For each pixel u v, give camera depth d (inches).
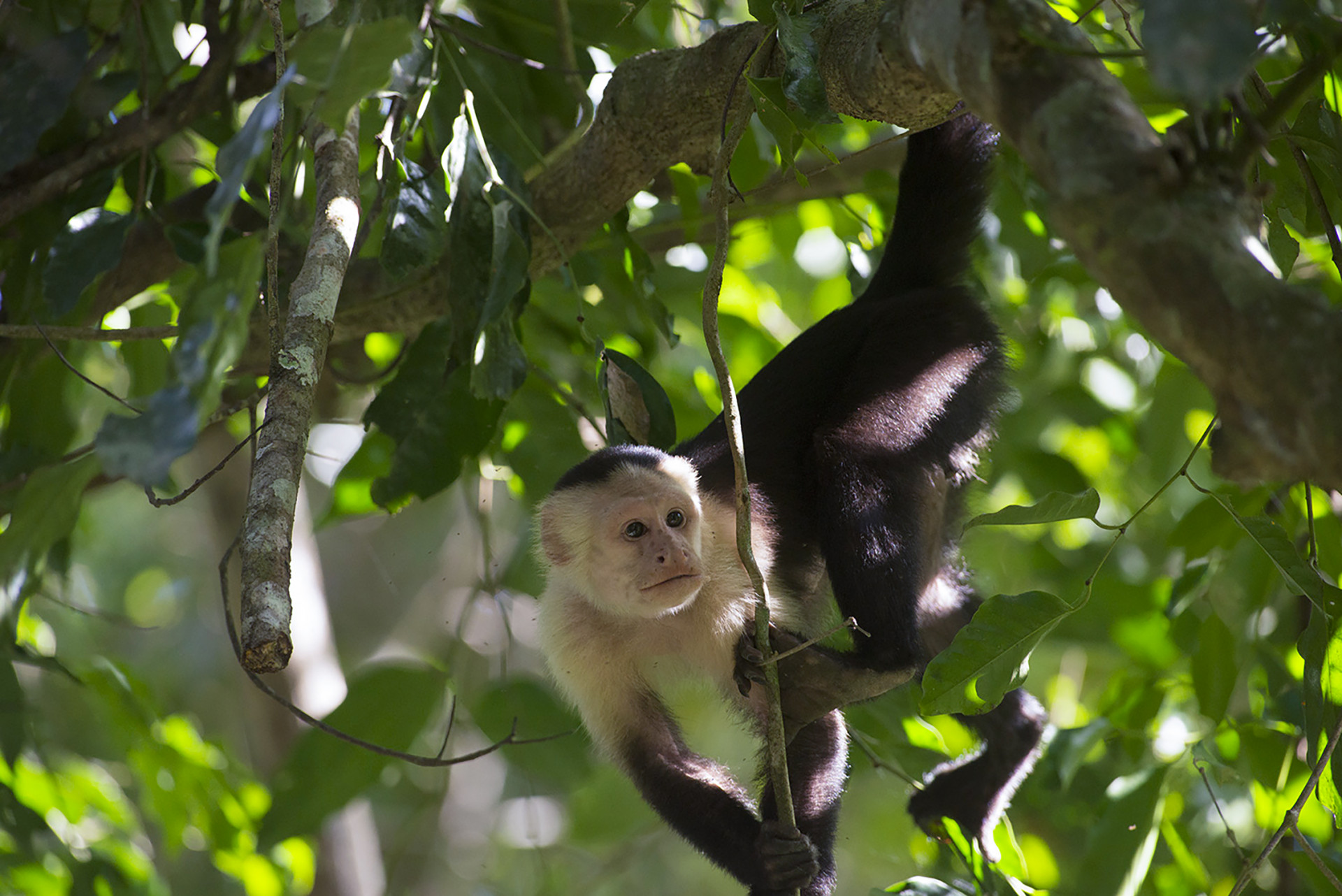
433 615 1032.2
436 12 326.0
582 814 637.9
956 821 350.6
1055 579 493.7
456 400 337.1
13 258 333.1
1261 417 135.3
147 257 364.5
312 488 875.4
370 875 611.2
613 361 343.9
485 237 290.4
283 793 362.3
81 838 426.0
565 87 382.6
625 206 345.1
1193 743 340.2
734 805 308.2
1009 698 354.9
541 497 419.5
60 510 307.3
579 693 336.5
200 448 578.9
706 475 337.7
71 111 332.5
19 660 344.8
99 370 550.3
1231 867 437.4
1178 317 139.1
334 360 461.1
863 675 290.5
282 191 326.0
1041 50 157.1
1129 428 541.3
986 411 342.0
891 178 416.5
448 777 469.7
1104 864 335.6
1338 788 247.3
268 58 354.0
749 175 384.5
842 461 317.1
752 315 519.8
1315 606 243.6
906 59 212.8
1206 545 376.5
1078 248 148.9
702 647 323.9
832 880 289.0
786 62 242.5
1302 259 436.8
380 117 358.9
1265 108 236.2
